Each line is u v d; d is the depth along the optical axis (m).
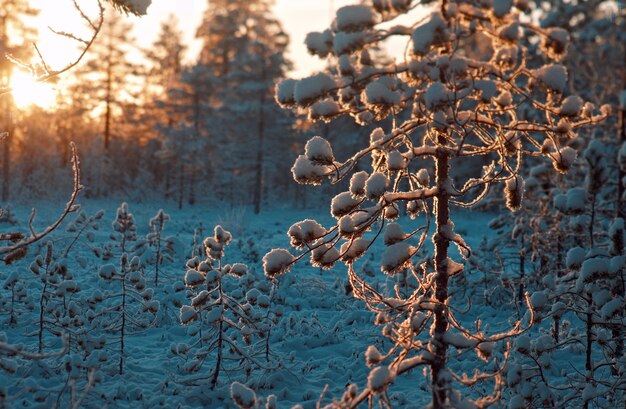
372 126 41.06
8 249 4.50
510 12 4.82
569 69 15.95
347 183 40.44
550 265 11.40
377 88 4.66
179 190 39.34
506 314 11.77
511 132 5.12
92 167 39.53
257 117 41.22
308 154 4.79
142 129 48.62
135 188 41.16
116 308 8.48
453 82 4.41
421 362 4.97
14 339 8.79
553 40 4.74
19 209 27.56
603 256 6.34
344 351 9.52
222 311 7.56
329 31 4.97
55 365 7.77
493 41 4.95
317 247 5.03
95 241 16.66
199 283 7.38
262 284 10.88
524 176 15.20
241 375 8.12
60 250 14.45
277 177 48.31
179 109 41.59
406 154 4.96
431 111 4.45
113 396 7.12
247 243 17.62
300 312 11.44
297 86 4.88
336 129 43.66
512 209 5.23
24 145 38.97
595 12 27.36
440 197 5.02
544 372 8.60
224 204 40.28
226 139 45.34
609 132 12.69
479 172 38.72
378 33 4.72
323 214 35.72
